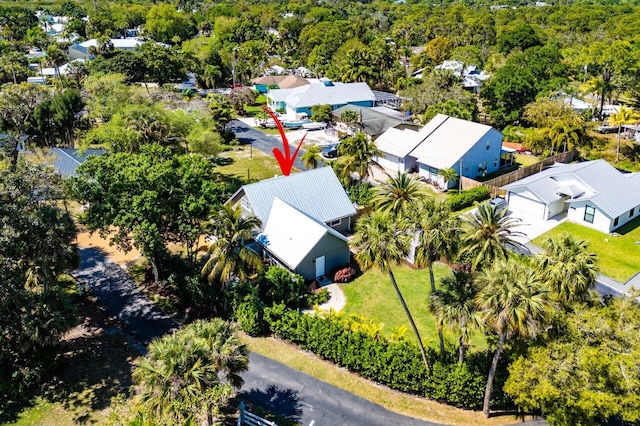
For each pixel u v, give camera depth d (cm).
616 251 4538
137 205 3503
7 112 6994
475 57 12838
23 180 3175
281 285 3700
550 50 10481
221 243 3466
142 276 4194
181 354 2314
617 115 7050
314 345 3241
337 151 6919
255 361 3225
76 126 7431
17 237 2942
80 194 3688
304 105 9338
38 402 2903
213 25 19775
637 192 5188
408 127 7375
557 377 2320
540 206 5200
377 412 2833
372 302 3816
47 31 19212
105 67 10419
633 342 2377
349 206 4825
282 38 17138
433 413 2827
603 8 19125
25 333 2880
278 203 4403
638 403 2225
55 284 3744
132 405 2798
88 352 3309
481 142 6369
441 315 2564
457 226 2773
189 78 13412
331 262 4169
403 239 2705
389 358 2947
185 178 3797
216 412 2639
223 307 3625
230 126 8994
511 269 2456
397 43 16712
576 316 2533
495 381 2756
